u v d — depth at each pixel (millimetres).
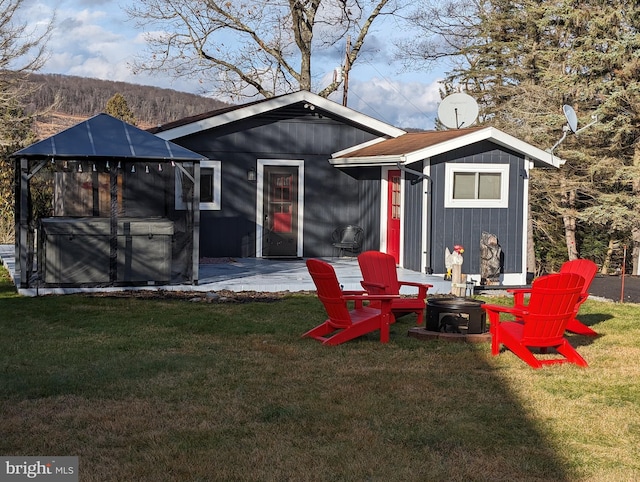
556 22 27547
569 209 26906
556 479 4969
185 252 13547
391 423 6043
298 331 9680
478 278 14938
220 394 6742
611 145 25875
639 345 9359
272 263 16469
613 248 29625
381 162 14953
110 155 12117
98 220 12609
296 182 17672
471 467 5129
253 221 17469
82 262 12398
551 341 8211
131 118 47750
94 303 11414
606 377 7609
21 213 12148
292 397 6699
